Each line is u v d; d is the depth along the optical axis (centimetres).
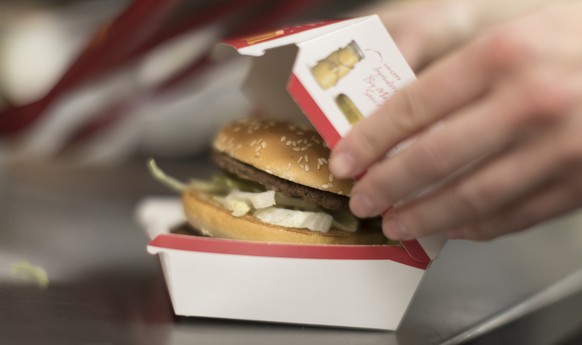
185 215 47
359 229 43
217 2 64
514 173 34
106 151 104
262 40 38
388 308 40
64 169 94
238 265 39
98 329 38
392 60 38
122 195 77
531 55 33
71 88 66
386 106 35
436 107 34
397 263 39
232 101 111
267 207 42
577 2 35
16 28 96
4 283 44
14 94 94
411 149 34
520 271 54
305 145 42
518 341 43
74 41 97
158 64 82
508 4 51
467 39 51
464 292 48
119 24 58
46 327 38
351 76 37
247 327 40
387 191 35
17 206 69
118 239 58
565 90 33
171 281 39
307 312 40
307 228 41
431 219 36
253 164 42
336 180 41
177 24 64
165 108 107
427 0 53
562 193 36
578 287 51
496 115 33
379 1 90
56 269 48
